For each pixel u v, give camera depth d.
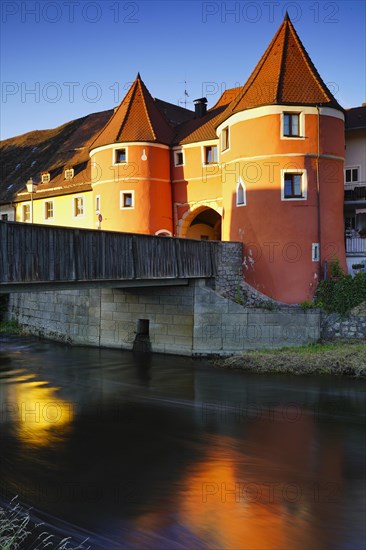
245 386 15.49
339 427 11.66
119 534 6.94
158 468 9.32
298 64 22.53
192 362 19.00
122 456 9.95
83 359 19.89
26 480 8.75
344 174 24.12
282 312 19.38
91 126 37.19
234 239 22.36
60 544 6.63
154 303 20.92
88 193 30.25
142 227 27.00
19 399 14.38
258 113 21.34
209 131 26.72
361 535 7.02
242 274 21.80
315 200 21.27
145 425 11.98
